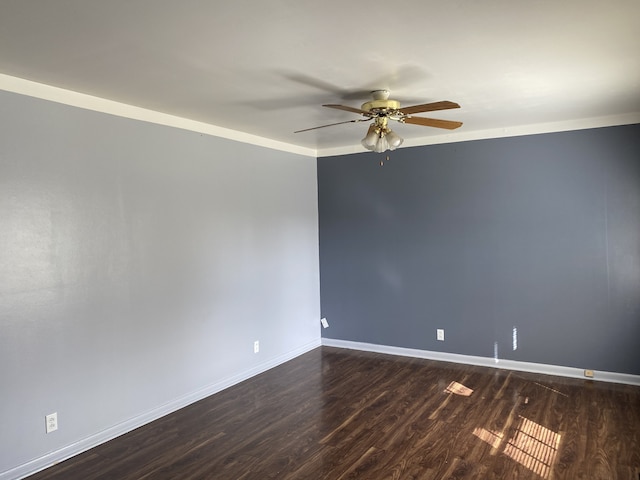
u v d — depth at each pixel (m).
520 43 2.41
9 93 2.78
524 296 4.67
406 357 5.28
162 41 2.30
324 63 2.64
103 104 3.31
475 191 4.87
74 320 3.11
